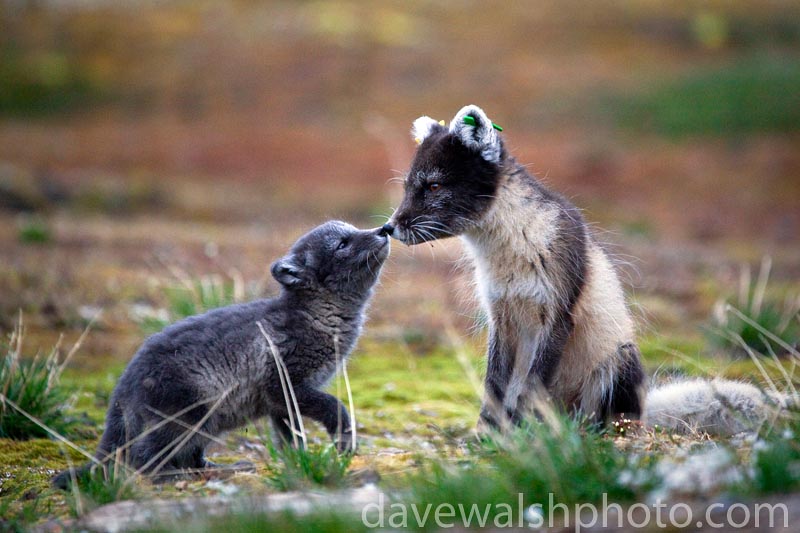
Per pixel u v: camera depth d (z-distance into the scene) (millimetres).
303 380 9000
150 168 40156
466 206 9398
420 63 53781
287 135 45344
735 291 16359
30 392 10250
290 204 32156
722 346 13531
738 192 36469
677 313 16234
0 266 17219
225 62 54781
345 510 6461
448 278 19469
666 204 34812
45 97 51562
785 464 6062
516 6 64250
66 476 8289
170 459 8359
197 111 49625
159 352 8438
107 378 12445
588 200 34031
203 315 8984
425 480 6766
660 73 51375
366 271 9344
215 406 8188
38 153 41750
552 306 9172
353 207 31641
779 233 30031
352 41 56844
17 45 57281
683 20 60812
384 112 48094
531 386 9141
